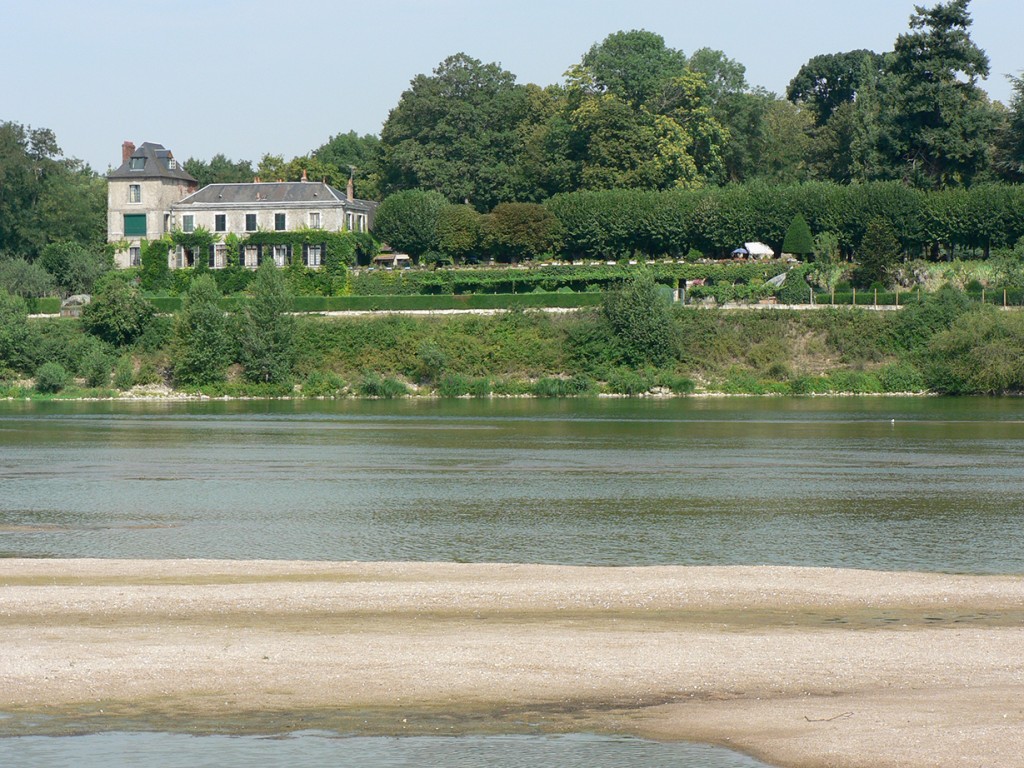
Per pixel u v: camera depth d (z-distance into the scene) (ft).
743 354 453.99
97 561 145.48
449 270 526.16
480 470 238.07
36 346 459.32
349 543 162.81
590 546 160.45
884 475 229.25
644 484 218.59
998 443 282.56
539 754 82.33
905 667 100.37
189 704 92.53
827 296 473.67
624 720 88.74
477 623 115.55
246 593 126.62
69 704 92.53
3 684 96.48
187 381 452.76
